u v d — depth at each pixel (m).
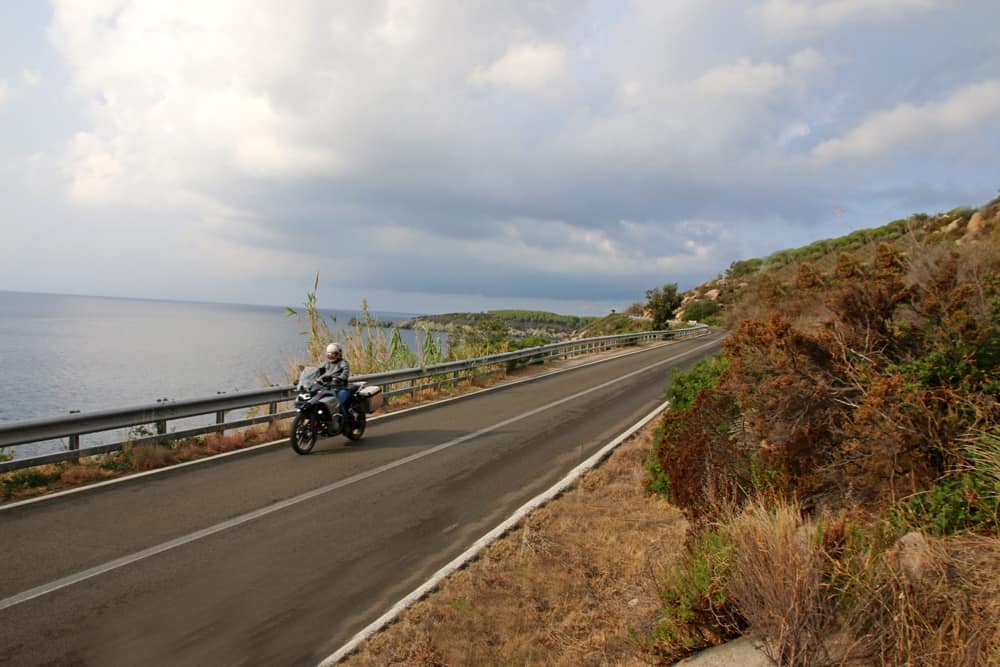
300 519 6.55
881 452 4.38
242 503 6.98
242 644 4.15
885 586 3.07
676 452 6.18
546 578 5.41
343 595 4.93
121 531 6.00
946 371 4.78
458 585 5.13
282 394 11.31
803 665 3.01
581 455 9.77
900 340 5.39
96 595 4.69
